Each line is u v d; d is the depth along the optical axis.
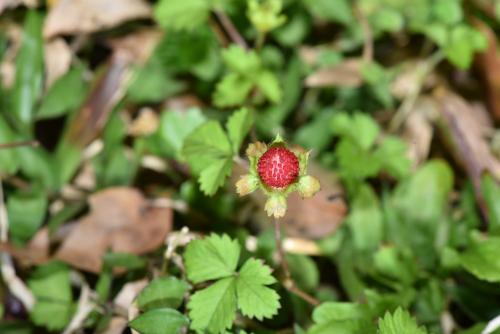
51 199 0.48
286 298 0.44
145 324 0.40
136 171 0.49
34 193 0.47
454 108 0.53
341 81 0.52
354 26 0.54
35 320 0.44
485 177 0.46
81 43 0.53
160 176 0.49
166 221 0.46
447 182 0.48
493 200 0.46
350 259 0.46
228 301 0.39
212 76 0.52
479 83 0.54
